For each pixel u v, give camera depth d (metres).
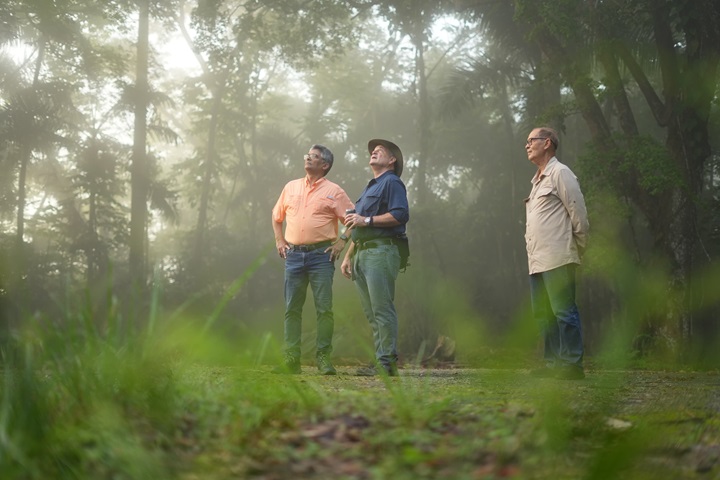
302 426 2.10
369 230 6.45
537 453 1.74
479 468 1.63
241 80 32.66
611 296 21.98
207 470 1.66
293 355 6.89
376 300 6.40
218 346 1.57
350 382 4.97
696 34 16.67
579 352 6.18
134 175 28.91
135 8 29.44
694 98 16.91
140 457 1.60
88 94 34.16
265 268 32.47
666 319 14.52
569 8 16.50
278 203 7.26
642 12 17.09
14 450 1.49
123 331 2.01
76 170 34.72
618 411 2.86
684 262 16.27
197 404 2.20
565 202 6.51
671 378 6.79
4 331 1.82
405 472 1.61
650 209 16.89
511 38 24.19
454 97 27.64
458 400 2.87
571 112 17.77
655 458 1.91
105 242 32.09
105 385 1.95
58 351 1.91
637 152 16.31
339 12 26.77
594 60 19.67
